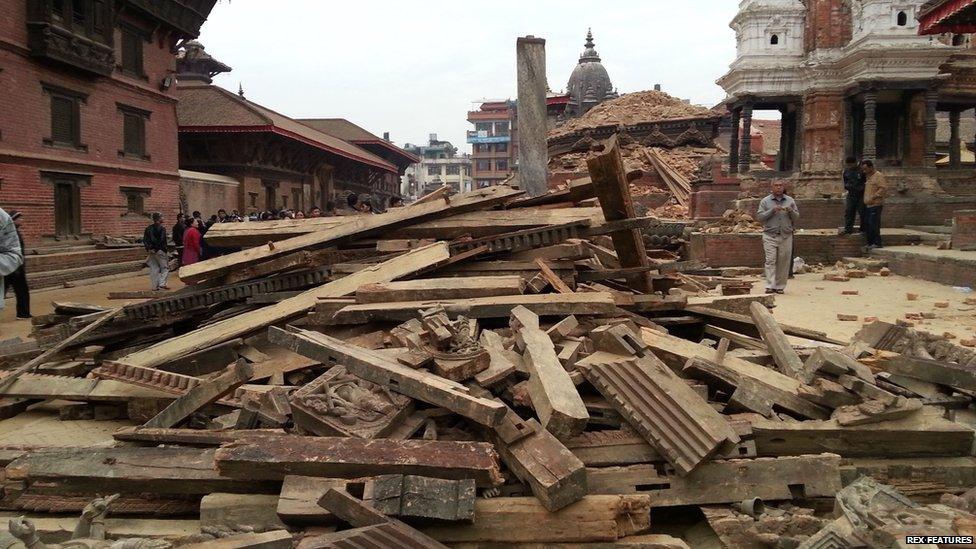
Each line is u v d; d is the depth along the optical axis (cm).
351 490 323
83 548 304
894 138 2559
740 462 356
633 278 689
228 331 568
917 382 510
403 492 310
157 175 2741
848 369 426
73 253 1973
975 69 2669
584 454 370
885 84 2294
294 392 437
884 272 1510
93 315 664
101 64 2245
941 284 1349
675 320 627
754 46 2617
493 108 10725
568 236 643
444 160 12988
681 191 3055
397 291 570
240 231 767
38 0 1953
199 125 3509
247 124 3547
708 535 345
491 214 703
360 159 5300
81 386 533
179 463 367
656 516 370
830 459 361
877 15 2275
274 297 645
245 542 273
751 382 437
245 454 341
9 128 1908
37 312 1287
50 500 378
